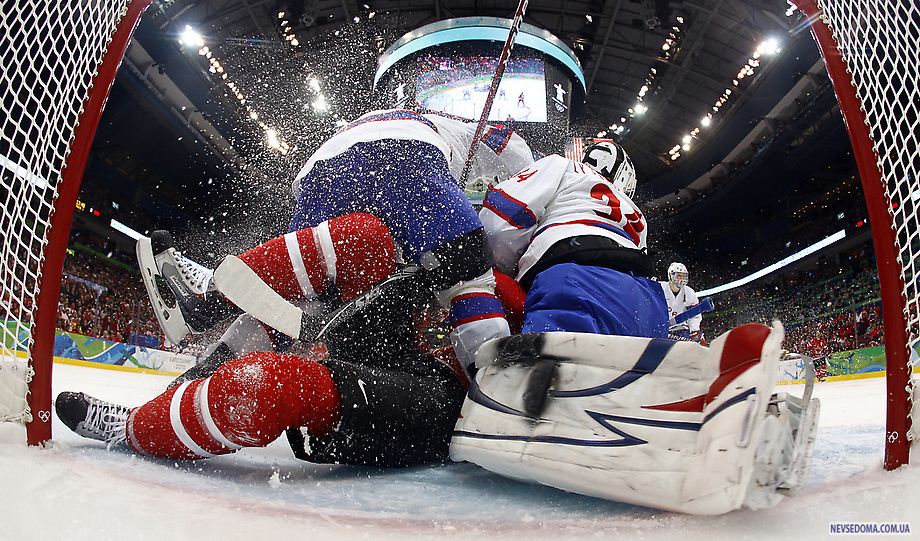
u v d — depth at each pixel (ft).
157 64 55.52
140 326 58.70
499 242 6.31
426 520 3.58
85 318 50.72
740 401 3.33
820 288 69.36
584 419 4.09
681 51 61.72
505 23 38.14
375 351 5.72
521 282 6.11
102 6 5.59
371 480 4.91
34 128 5.23
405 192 5.69
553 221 6.06
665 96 68.80
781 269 74.74
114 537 2.88
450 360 6.01
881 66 5.15
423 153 5.82
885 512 3.41
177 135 62.59
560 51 39.58
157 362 36.32
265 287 4.94
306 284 5.29
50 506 3.17
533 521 3.59
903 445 4.54
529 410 4.41
